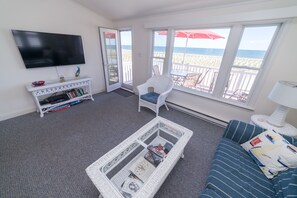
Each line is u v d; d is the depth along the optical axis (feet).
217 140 6.99
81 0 9.22
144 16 9.98
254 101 6.88
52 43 8.87
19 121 8.13
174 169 5.24
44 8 8.43
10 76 8.05
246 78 9.41
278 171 3.62
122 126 7.91
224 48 7.29
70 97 10.20
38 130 7.36
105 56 12.37
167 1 7.38
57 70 9.94
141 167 4.19
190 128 7.96
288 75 5.74
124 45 15.08
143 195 3.07
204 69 12.38
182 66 13.78
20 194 4.24
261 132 4.57
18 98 8.59
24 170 5.02
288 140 4.17
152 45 10.48
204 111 8.85
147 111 9.76
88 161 5.50
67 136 6.95
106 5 9.41
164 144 5.32
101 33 11.42
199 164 5.50
